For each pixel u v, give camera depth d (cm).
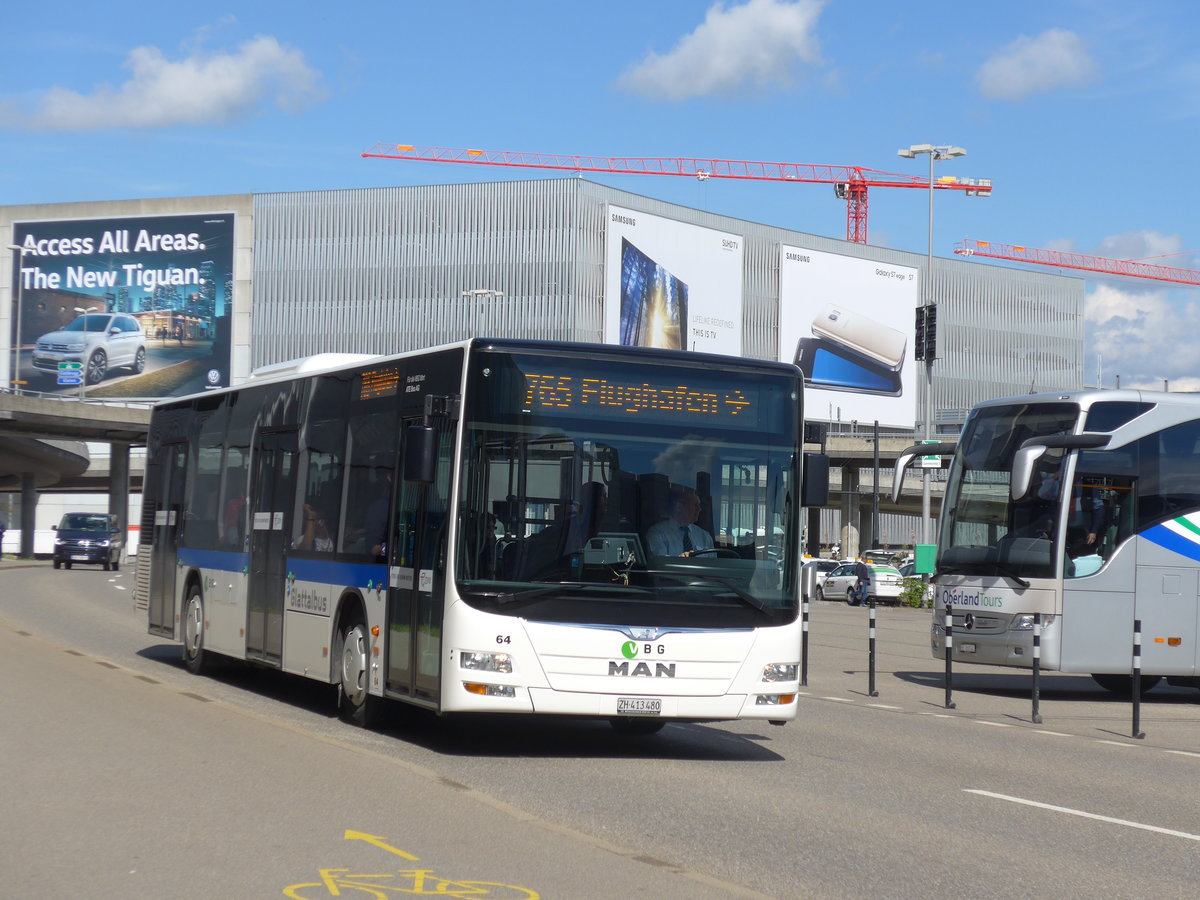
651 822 917
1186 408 1975
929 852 855
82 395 10562
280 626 1535
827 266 11488
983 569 1981
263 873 709
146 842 773
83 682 1540
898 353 11831
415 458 1155
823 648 2962
